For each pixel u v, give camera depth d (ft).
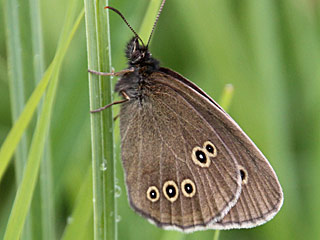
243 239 1.19
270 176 1.12
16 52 1.12
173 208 1.14
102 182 1.09
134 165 1.14
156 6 1.13
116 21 1.17
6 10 1.12
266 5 1.20
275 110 1.20
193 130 1.13
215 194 1.13
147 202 1.14
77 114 1.16
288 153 1.20
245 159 1.13
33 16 1.12
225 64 1.20
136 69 1.13
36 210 1.12
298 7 1.21
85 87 1.16
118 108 1.14
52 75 1.09
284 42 1.22
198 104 1.13
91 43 1.09
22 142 1.13
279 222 1.19
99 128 1.10
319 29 1.22
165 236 1.15
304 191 1.20
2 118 1.19
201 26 1.20
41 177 1.12
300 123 1.21
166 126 1.14
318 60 1.21
